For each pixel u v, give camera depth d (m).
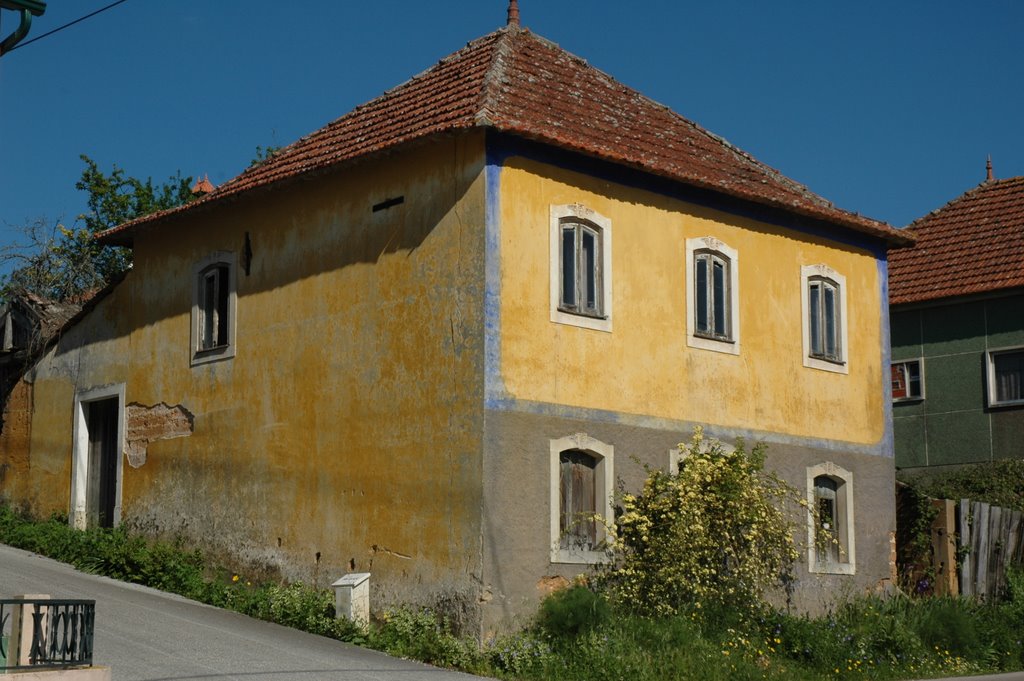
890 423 21.41
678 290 18.11
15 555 20.48
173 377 20.52
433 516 15.92
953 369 26.92
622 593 16.45
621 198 17.48
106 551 19.38
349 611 15.91
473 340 15.74
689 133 20.47
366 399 17.06
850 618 18.58
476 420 15.57
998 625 19.39
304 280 18.31
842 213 20.64
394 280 16.91
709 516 17.02
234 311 19.48
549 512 16.06
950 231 28.92
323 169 17.73
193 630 15.44
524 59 19.19
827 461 20.11
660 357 17.72
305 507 17.75
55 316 23.89
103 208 33.00
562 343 16.48
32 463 23.41
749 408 18.94
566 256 16.81
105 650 13.80
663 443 17.58
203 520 19.45
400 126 17.69
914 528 21.48
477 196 15.95
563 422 16.34
